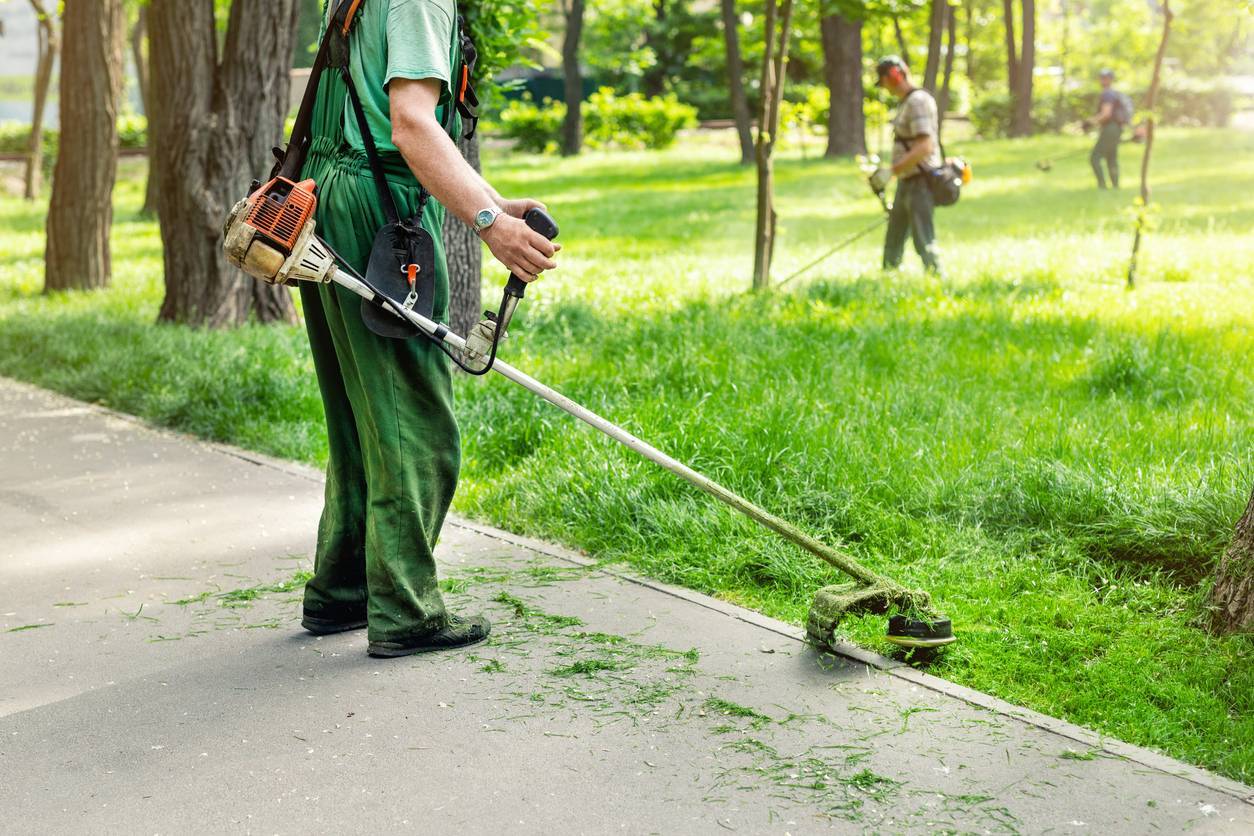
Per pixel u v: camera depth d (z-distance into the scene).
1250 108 45.78
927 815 2.78
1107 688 3.38
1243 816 2.76
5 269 15.55
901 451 5.26
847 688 3.44
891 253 11.10
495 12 7.46
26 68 66.31
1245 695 3.31
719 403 6.08
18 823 2.82
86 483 5.82
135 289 12.62
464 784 2.95
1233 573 3.68
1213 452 5.07
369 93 3.42
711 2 55.56
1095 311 8.57
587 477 5.07
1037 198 19.00
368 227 3.49
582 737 3.18
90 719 3.34
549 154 38.31
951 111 48.12
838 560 3.66
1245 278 10.26
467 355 3.48
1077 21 60.31
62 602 4.27
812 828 2.73
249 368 7.31
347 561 3.88
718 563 4.38
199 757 3.11
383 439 3.60
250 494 5.58
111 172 13.09
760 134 10.23
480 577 4.39
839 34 29.64
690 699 3.38
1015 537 4.50
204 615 4.12
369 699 3.42
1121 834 2.69
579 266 13.05
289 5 9.72
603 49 46.31
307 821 2.80
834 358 7.27
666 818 2.78
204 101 9.54
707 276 11.66
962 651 3.64
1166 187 20.06
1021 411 6.14
